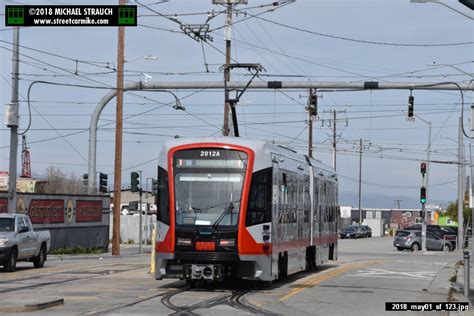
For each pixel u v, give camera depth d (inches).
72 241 2023.9
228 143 853.8
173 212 842.2
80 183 3257.9
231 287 919.0
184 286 913.5
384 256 2074.3
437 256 2119.8
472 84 1258.0
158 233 850.1
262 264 843.4
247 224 836.0
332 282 1053.8
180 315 635.5
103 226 2217.0
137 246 2741.1
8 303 671.1
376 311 722.8
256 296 821.2
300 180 1077.1
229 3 1868.8
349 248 2699.3
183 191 847.7
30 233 1213.7
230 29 1879.9
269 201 860.0
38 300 699.4
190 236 832.9
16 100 1446.9
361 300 820.6
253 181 847.7
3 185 2600.9
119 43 1740.9
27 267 1285.7
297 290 909.2
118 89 1765.5
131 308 682.8
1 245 1120.8
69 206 2010.3
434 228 2876.5
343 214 5575.8
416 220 5920.3
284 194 949.2
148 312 653.3
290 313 683.4
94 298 765.3
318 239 1233.4
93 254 1945.1
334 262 1612.9
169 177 853.2
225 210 836.6
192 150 855.1
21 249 1170.6
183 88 1456.7
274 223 880.3
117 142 1808.6
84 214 2097.7
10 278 1021.2
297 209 1049.5
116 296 786.8
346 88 1317.7
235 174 845.8
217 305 721.6
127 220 3152.1
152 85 1461.6
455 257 2057.1
